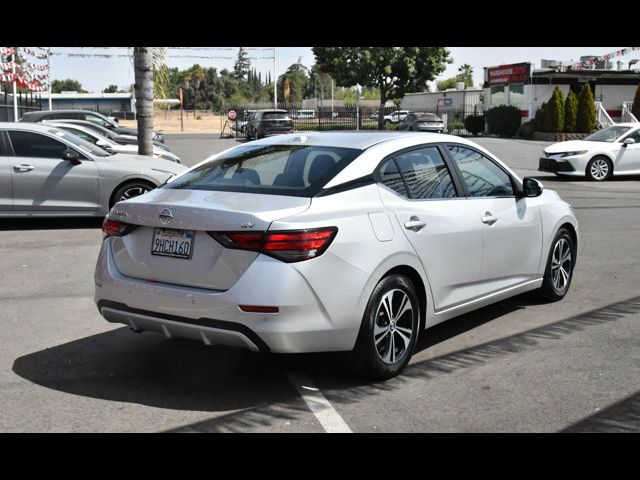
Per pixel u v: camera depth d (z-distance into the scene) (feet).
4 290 23.86
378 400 14.48
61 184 35.40
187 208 14.24
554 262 21.97
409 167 16.81
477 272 18.04
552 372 16.11
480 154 19.26
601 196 50.57
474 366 16.55
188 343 18.25
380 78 181.68
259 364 16.62
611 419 13.57
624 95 139.64
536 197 20.97
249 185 15.57
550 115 123.03
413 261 15.83
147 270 14.83
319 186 15.02
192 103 387.14
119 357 17.16
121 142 63.52
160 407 14.16
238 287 13.56
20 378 15.74
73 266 27.58
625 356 17.22
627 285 24.53
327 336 14.15
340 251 14.19
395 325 15.62
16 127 35.55
